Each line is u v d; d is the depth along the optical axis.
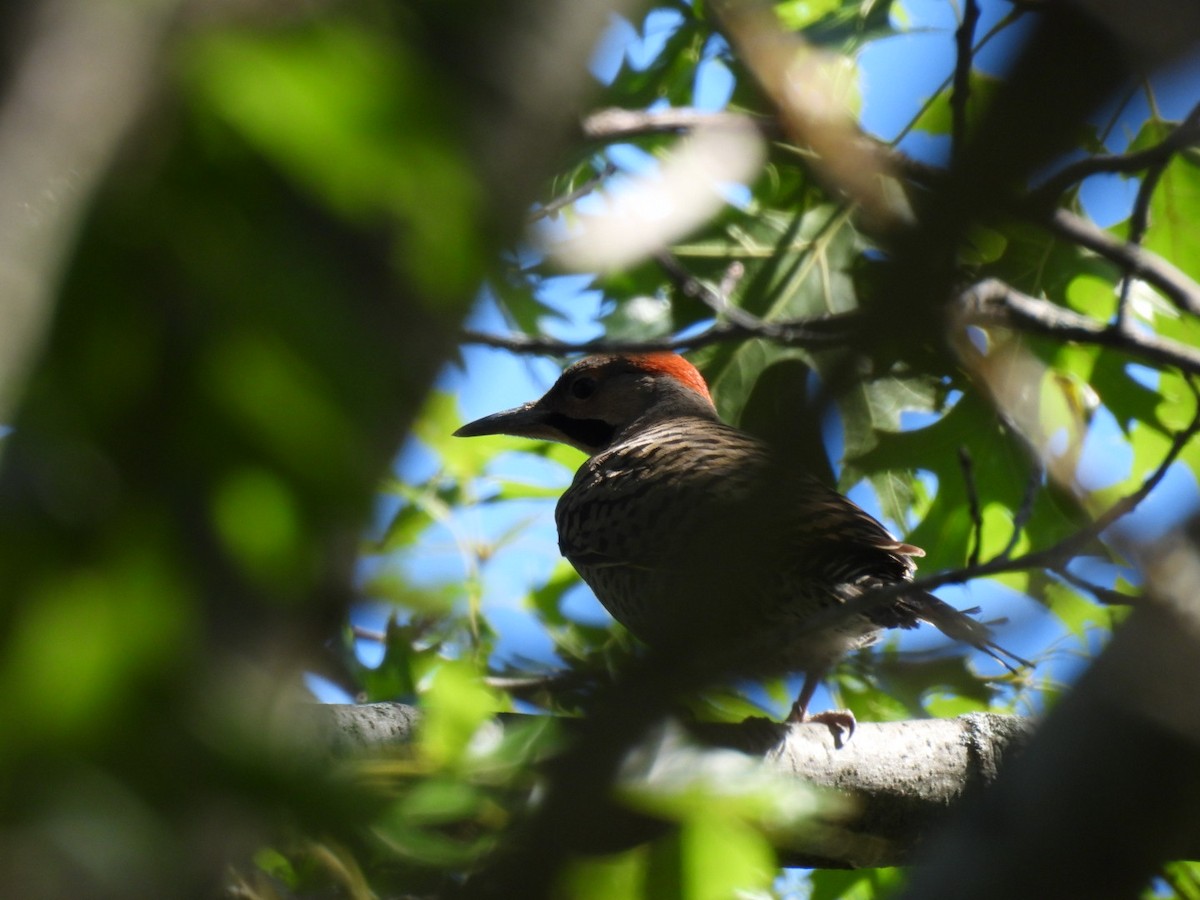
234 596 3.81
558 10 4.47
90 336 3.44
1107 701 5.03
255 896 6.50
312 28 3.73
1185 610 5.05
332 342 3.73
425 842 5.67
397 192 3.83
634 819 5.95
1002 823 5.13
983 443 13.05
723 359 13.19
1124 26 5.00
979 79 11.80
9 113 2.99
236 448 3.66
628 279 13.27
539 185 4.48
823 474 12.39
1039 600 13.23
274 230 3.71
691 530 11.84
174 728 3.66
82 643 3.52
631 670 6.00
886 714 13.12
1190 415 13.19
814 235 13.20
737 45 8.39
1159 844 4.95
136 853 3.53
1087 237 9.77
